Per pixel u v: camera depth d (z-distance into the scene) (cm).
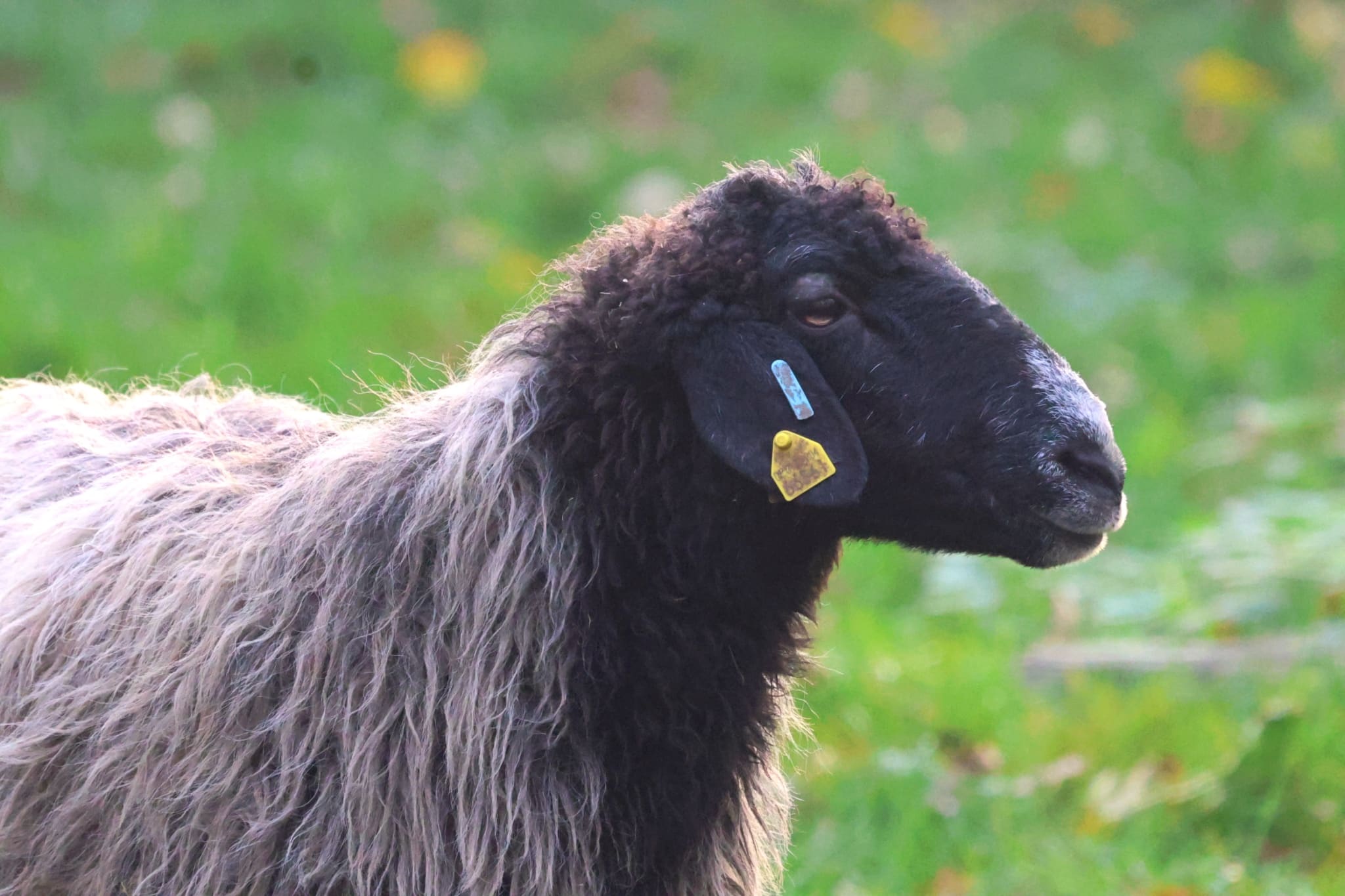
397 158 2891
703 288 889
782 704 998
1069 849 1290
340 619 874
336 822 858
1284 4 3744
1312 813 1318
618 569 885
